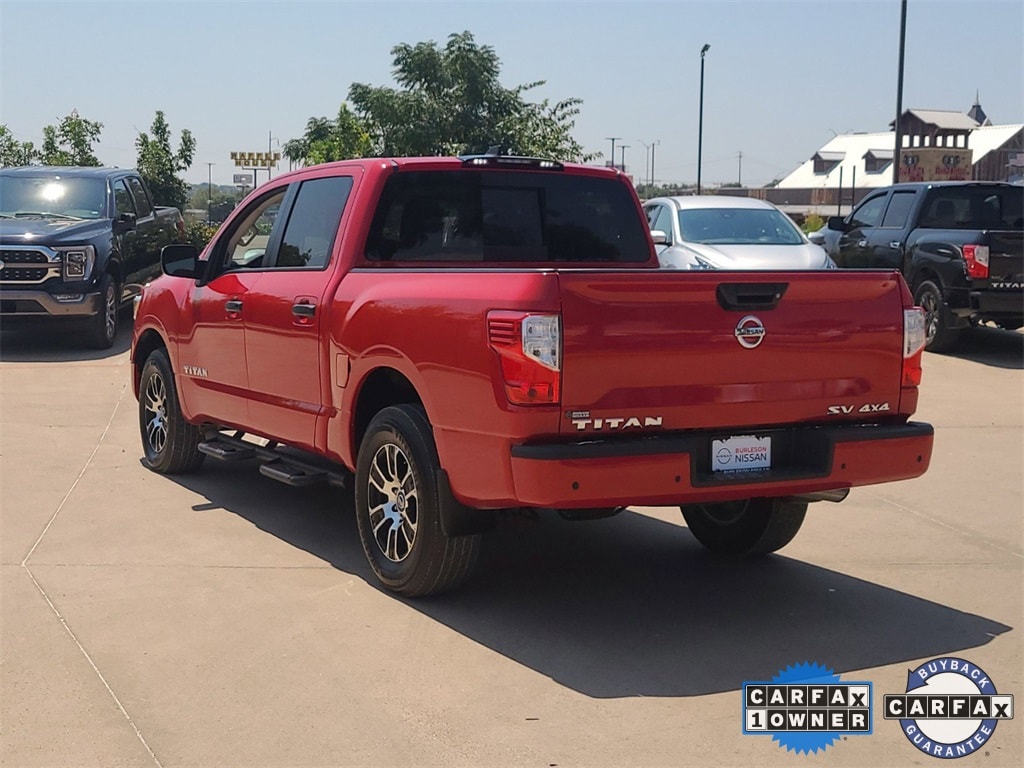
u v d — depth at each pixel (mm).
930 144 86062
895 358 5273
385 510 5547
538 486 4566
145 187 16750
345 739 4066
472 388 4816
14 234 13414
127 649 4859
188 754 3959
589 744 4043
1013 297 13445
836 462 5082
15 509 7031
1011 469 8453
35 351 13891
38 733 4109
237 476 7984
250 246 7012
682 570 6059
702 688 4523
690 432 4879
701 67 40188
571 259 6527
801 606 5500
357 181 6078
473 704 4355
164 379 7785
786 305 4996
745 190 97562
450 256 6176
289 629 5098
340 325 5738
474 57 33250
